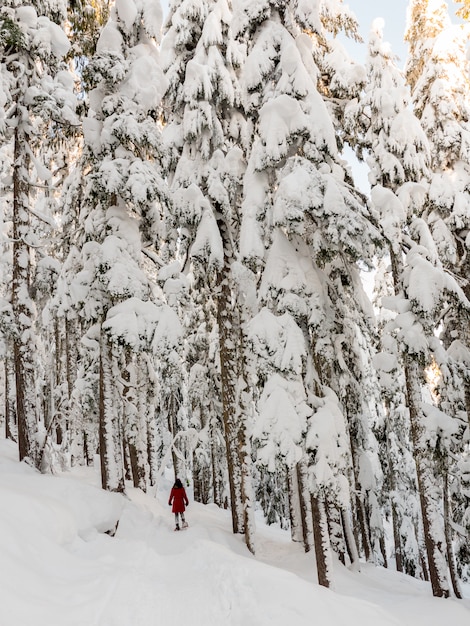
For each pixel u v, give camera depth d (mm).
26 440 13734
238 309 16516
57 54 14461
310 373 11625
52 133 16188
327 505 14719
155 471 27828
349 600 8016
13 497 8953
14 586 6246
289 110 12078
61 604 6410
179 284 15219
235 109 16328
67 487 11852
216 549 10188
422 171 15047
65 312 18906
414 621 10383
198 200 14789
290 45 12477
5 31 13219
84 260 15836
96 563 8648
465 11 14820
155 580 8312
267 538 16781
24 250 14664
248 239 12227
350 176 14883
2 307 14250
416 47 18016
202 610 7062
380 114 15266
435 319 14438
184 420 32688
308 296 11773
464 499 16578
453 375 14461
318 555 10789
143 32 16766
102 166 14750
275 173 12945
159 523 14344
